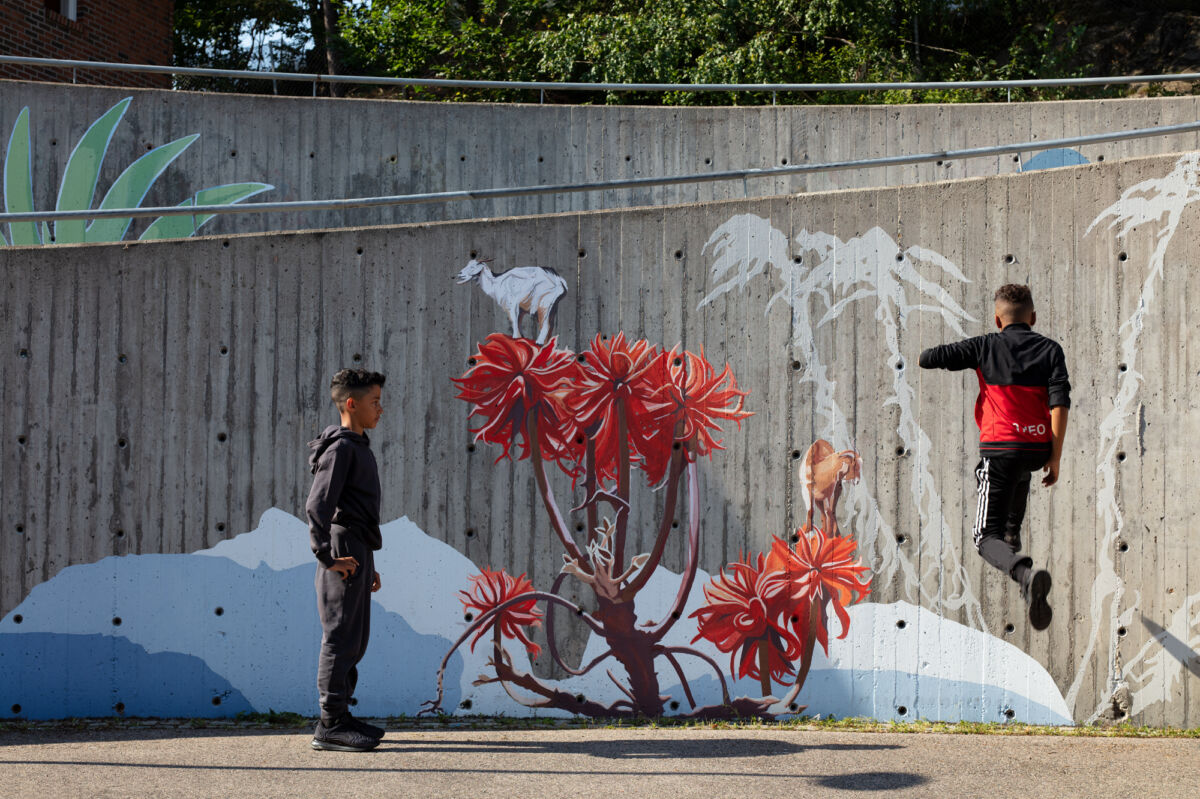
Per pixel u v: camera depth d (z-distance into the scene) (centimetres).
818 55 1591
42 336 583
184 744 500
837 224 580
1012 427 477
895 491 568
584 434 580
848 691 563
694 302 583
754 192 903
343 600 467
